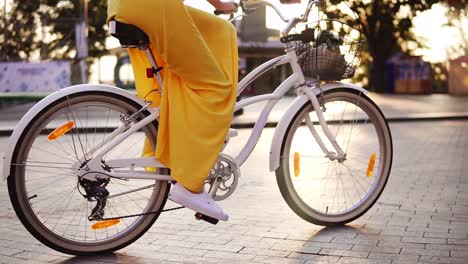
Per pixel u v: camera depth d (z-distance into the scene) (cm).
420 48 2922
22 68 1756
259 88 1905
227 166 344
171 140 319
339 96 395
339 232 384
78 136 321
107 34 2528
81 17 1830
